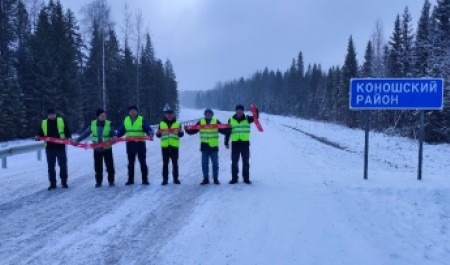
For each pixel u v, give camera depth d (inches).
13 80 1264.8
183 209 314.0
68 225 275.1
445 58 1343.5
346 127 2433.6
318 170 485.1
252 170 497.7
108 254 223.9
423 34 1657.2
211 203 329.4
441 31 1464.1
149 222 281.3
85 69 1743.4
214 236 251.4
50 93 1386.6
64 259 216.7
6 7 1422.2
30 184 420.2
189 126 415.5
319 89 3885.3
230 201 334.0
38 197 358.3
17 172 502.0
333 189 360.2
